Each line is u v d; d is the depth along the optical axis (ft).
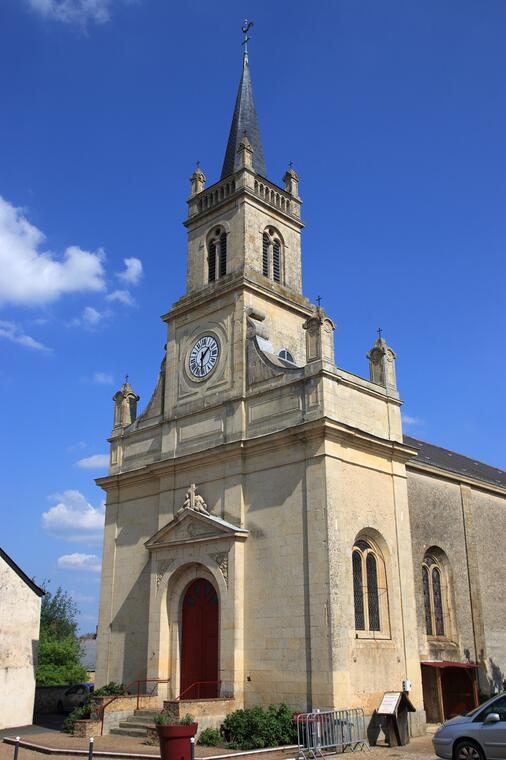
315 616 63.52
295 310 88.89
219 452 76.59
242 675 67.46
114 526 90.68
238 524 72.84
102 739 65.46
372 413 75.87
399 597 71.61
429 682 77.10
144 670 80.07
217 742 60.59
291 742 58.70
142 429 91.25
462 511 91.76
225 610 69.72
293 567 66.85
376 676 65.46
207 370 84.33
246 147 91.50
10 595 85.40
